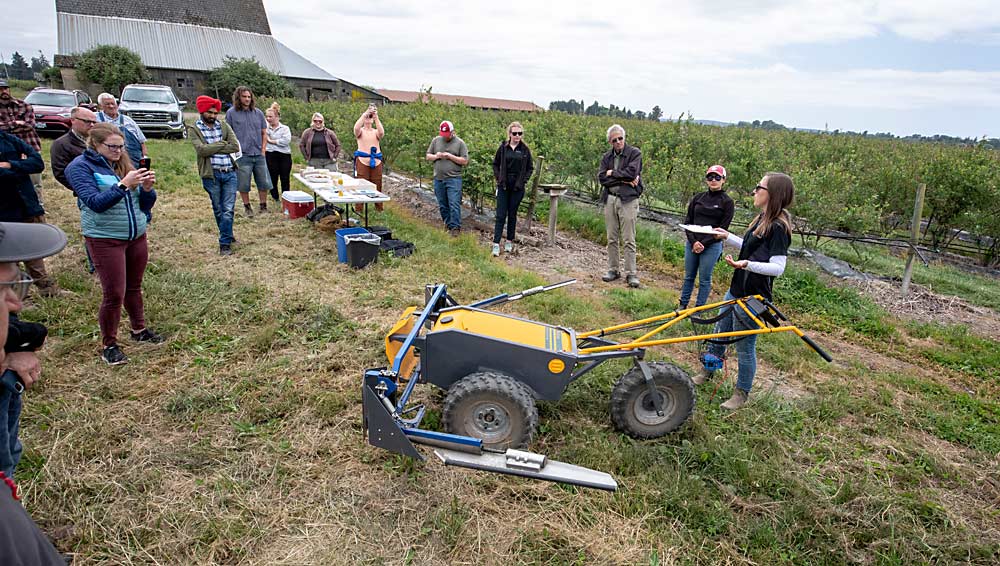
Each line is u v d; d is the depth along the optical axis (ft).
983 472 13.21
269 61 143.43
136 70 120.16
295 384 14.49
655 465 12.09
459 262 25.79
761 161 37.63
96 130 13.79
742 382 14.57
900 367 19.35
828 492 11.87
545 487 11.41
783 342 20.02
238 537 9.71
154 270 21.68
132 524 9.77
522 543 9.96
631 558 9.84
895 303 25.88
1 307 5.34
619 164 24.70
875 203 36.24
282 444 12.11
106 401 13.30
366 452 12.07
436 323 12.80
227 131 23.82
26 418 12.28
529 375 12.18
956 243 39.14
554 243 31.53
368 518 10.30
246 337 16.83
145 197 15.05
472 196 35.91
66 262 21.80
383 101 153.79
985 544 10.77
